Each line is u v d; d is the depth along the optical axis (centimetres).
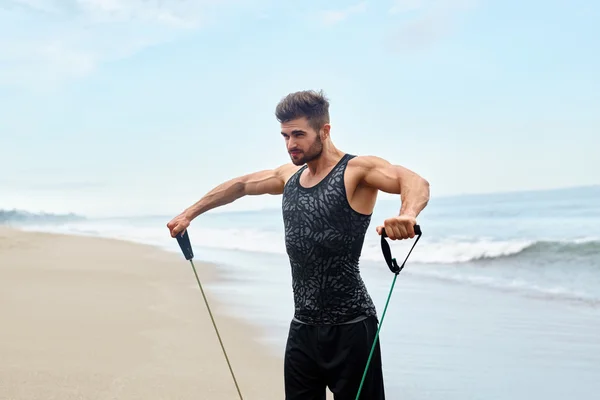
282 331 607
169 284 910
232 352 532
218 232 2195
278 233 2017
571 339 556
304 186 276
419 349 537
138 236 2230
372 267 1046
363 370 264
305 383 274
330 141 276
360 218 266
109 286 880
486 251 1136
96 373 466
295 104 266
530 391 429
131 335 584
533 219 1925
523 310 682
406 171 255
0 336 572
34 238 1886
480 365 489
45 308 706
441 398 421
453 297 766
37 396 415
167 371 475
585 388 432
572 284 829
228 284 912
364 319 266
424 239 1462
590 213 2030
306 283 270
